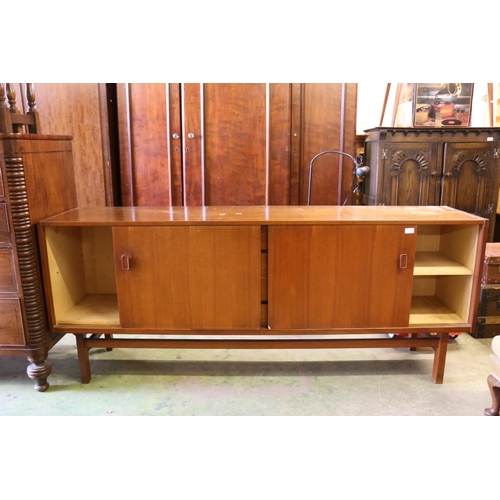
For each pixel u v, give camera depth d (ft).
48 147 6.88
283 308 6.59
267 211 7.28
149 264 6.52
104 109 10.69
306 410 6.34
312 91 10.61
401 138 10.61
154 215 6.91
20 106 10.57
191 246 6.43
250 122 10.66
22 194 6.18
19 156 6.08
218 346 6.89
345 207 7.78
